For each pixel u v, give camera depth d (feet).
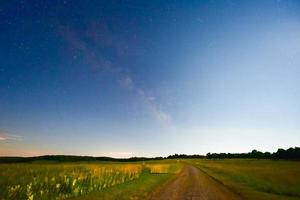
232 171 168.66
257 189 76.95
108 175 85.81
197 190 66.59
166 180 95.86
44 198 48.80
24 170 104.32
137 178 99.45
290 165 296.71
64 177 69.10
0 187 57.41
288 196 67.72
